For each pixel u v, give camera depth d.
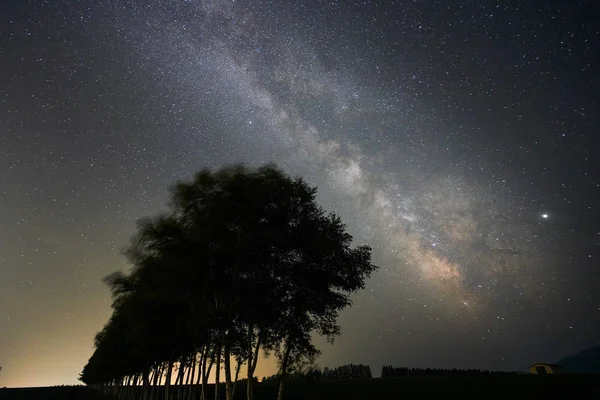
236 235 17.69
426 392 31.44
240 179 17.86
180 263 17.17
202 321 16.69
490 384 31.25
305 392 37.41
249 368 17.17
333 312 18.38
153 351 26.14
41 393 77.31
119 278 25.61
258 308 17.03
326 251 17.58
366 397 32.94
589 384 28.31
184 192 17.72
